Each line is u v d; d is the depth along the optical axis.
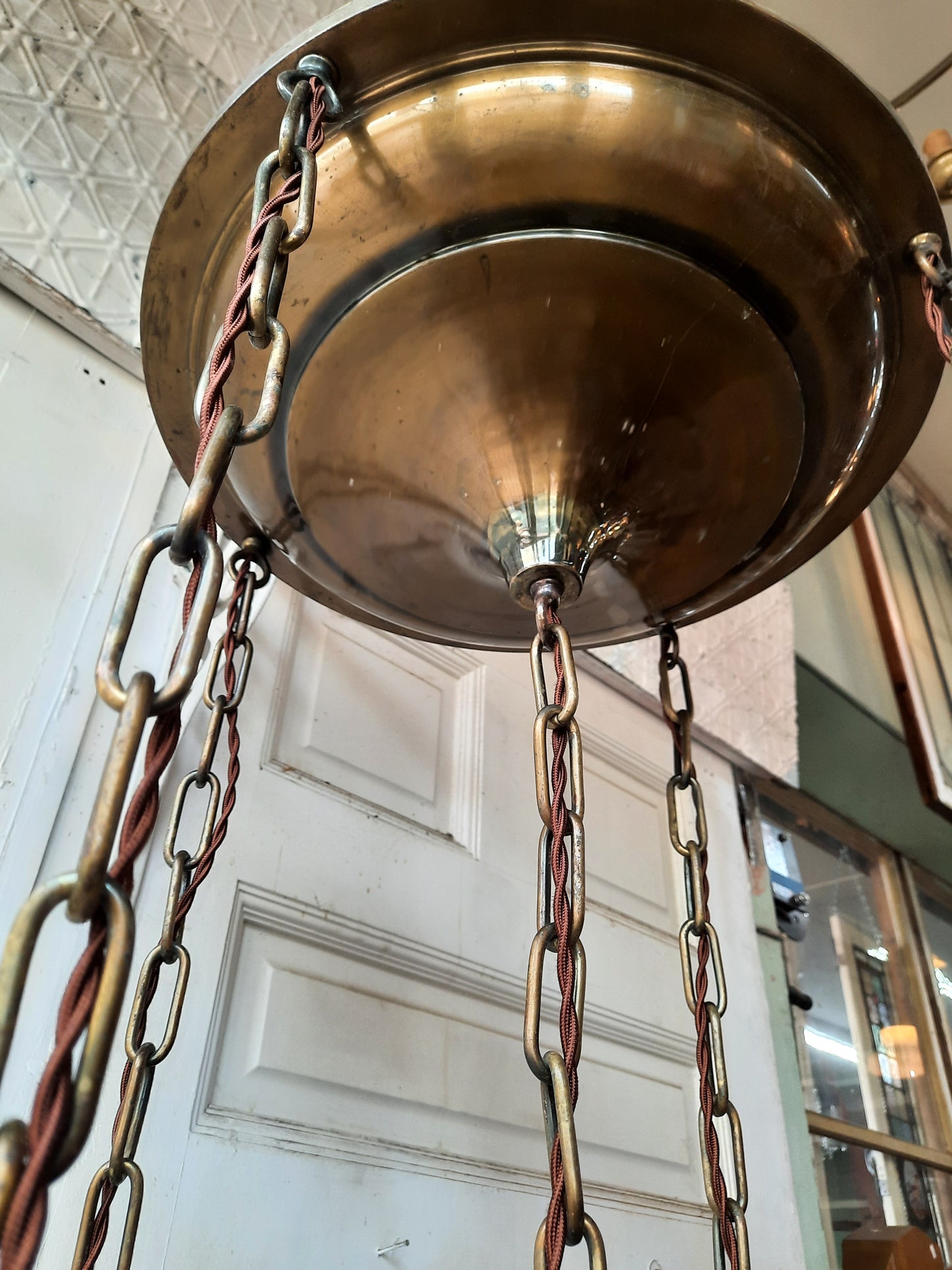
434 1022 0.72
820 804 1.53
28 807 0.58
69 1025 0.18
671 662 0.59
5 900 0.54
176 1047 0.57
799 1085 1.07
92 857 0.19
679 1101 0.90
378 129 0.40
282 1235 0.56
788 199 0.42
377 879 0.74
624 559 0.50
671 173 0.40
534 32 0.39
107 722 0.64
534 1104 0.75
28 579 0.65
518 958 0.80
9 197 0.75
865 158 0.42
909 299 0.46
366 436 0.45
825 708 1.55
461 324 0.42
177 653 0.22
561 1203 0.27
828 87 0.41
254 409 0.45
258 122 0.41
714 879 1.12
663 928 1.00
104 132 0.85
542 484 0.44
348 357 0.43
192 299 0.46
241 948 0.64
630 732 1.11
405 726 0.85
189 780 0.51
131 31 0.92
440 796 0.85
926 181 0.43
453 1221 0.65
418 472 0.45
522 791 0.91
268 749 0.73
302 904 0.68
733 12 0.39
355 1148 0.62
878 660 1.78
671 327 0.42
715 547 0.51
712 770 1.23
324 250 0.41
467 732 0.90
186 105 0.94
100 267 0.78
